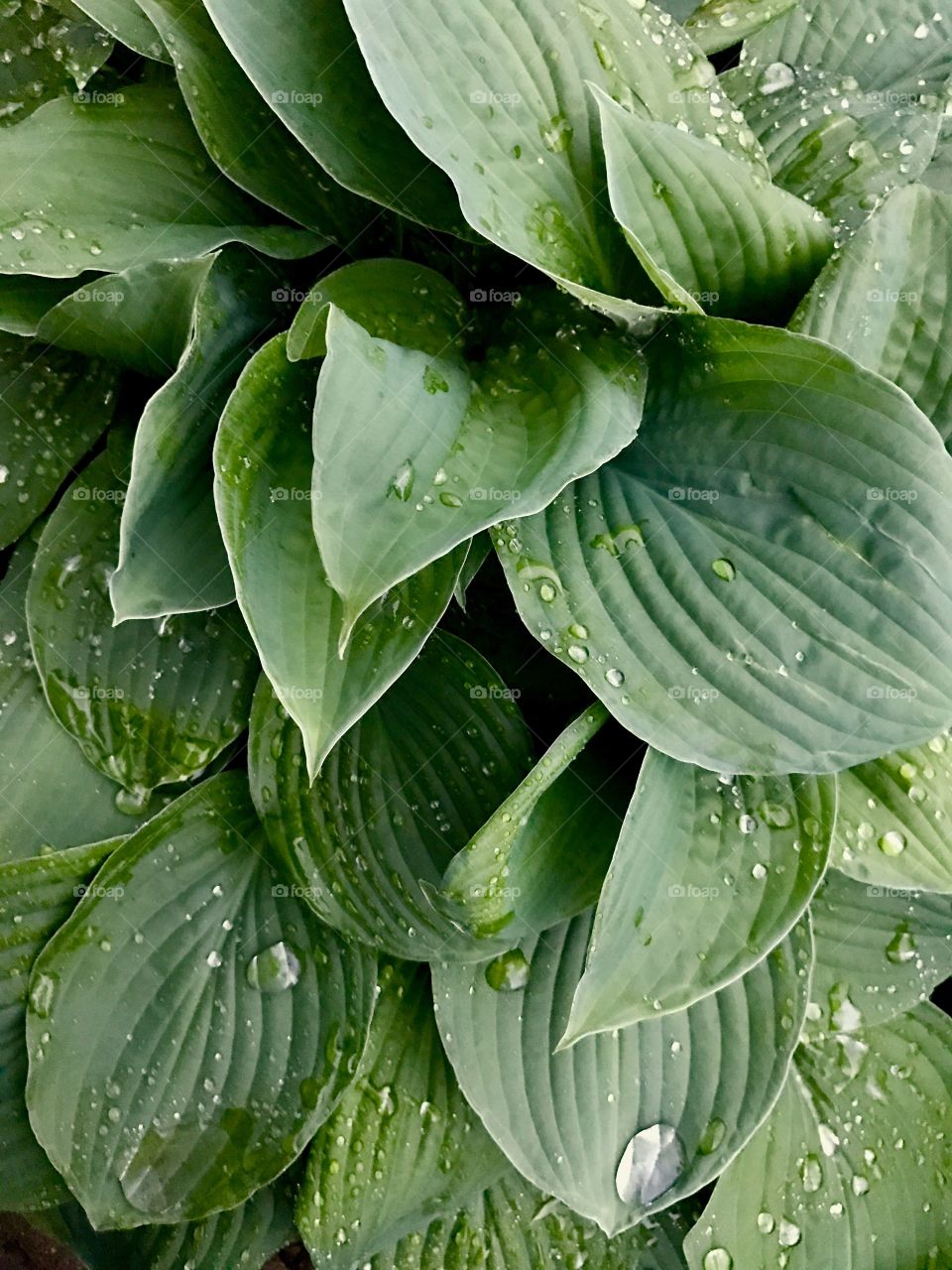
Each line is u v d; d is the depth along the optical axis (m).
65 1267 0.67
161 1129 0.52
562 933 0.54
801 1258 0.56
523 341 0.51
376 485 0.43
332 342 0.42
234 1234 0.58
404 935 0.52
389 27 0.45
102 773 0.54
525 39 0.49
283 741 0.53
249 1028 0.53
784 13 0.58
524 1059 0.53
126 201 0.51
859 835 0.52
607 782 0.53
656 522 0.48
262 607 0.44
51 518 0.54
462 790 0.52
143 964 0.53
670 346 0.50
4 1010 0.53
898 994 0.58
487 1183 0.55
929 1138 0.59
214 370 0.49
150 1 0.49
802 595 0.47
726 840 0.49
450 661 0.53
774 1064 0.52
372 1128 0.55
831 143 0.57
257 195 0.51
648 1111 0.53
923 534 0.46
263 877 0.54
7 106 0.54
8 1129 0.54
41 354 0.55
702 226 0.50
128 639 0.53
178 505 0.48
